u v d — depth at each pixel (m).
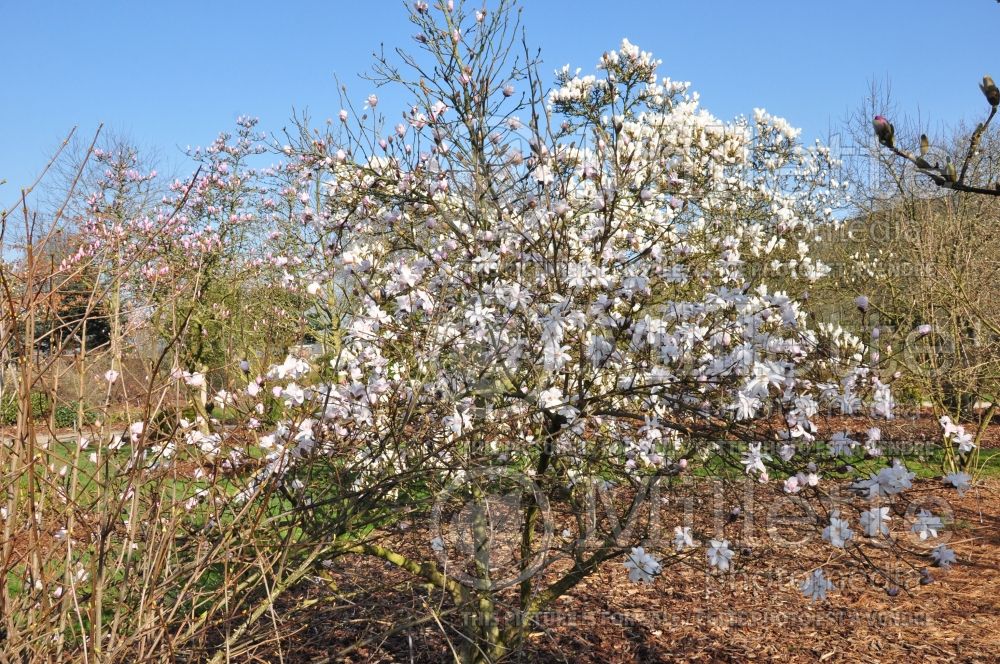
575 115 5.29
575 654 4.25
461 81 3.59
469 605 3.45
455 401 3.11
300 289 4.75
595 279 3.11
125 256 5.46
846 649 4.26
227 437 3.04
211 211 8.97
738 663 4.14
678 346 3.20
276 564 3.12
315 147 4.27
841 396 3.26
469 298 3.50
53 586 2.56
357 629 3.90
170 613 2.51
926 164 1.77
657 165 4.08
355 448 3.11
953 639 4.33
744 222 6.80
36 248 2.32
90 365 2.61
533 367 3.30
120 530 2.73
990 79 1.68
